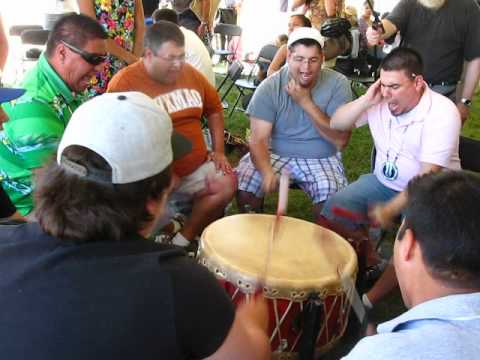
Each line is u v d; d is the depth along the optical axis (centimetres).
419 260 86
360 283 216
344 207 235
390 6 690
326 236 189
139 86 244
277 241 183
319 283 157
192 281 91
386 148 236
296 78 255
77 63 193
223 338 91
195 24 451
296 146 269
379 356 76
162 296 87
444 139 219
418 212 86
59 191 93
